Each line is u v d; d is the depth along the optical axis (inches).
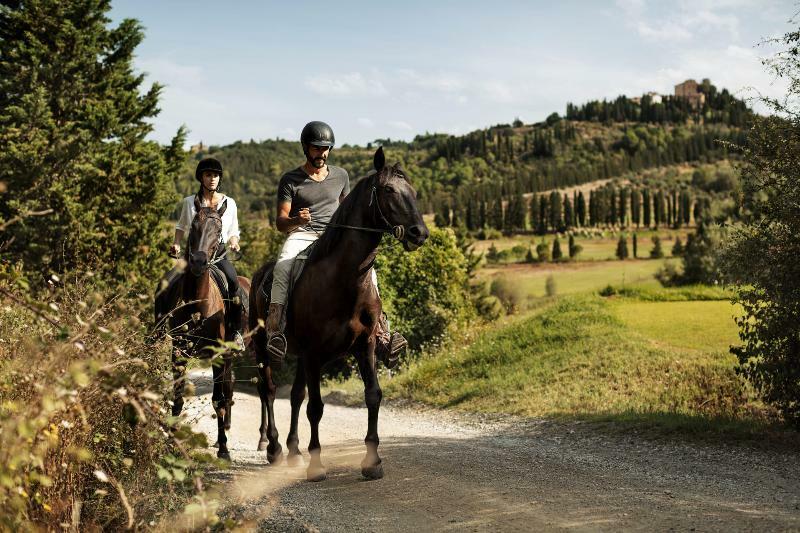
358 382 785.6
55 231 673.0
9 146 749.9
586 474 267.4
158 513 174.2
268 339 264.7
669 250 5452.8
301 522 199.0
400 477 261.4
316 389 258.1
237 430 433.1
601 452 336.8
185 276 295.1
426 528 195.0
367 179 242.4
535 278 3772.1
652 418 398.3
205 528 172.1
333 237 248.5
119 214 868.0
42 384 128.0
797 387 337.4
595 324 730.8
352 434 423.8
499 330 800.3
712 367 526.0
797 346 335.6
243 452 335.6
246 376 679.7
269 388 308.0
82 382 121.9
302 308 253.8
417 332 1038.4
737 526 187.9
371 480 256.4
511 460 303.3
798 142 335.6
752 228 351.9
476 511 211.5
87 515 172.4
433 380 679.7
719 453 315.3
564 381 562.3
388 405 628.4
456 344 843.4
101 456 176.7
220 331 305.7
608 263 4682.6
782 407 346.3
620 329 705.6
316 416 257.8
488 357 697.0
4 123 819.4
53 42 950.4
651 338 711.7
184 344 285.6
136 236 843.4
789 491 235.9
